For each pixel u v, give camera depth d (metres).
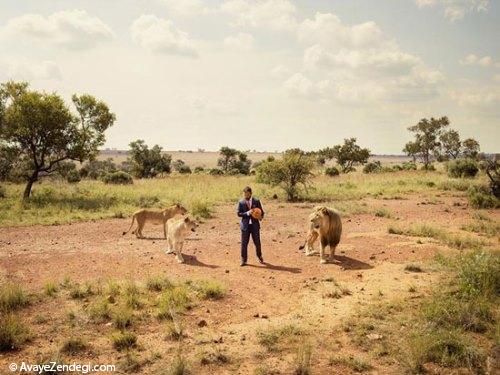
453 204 20.67
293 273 9.64
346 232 14.35
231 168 75.62
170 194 23.98
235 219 17.58
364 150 70.88
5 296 7.37
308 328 6.65
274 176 24.03
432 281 8.72
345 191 26.25
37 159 25.28
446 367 5.44
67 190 25.67
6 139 23.19
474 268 8.27
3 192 24.05
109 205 20.53
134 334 6.30
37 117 22.14
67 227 15.48
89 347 5.98
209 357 5.70
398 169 54.47
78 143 23.92
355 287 8.59
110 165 84.56
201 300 7.83
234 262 10.62
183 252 11.65
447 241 12.23
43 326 6.64
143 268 9.88
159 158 57.94
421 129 81.19
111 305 7.45
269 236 14.05
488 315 6.77
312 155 24.77
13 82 23.22
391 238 13.13
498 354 5.59
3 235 13.83
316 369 5.43
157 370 5.37
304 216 18.17
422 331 6.27
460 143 81.50
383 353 5.80
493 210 18.98
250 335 6.44
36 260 10.52
